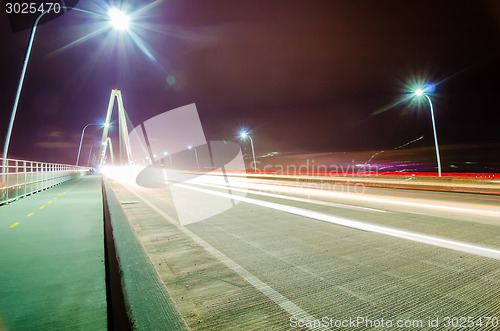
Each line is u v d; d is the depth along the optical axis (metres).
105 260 3.46
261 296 3.02
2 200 9.16
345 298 2.97
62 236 4.89
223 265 3.98
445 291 3.13
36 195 12.26
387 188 18.45
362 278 3.50
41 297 2.60
